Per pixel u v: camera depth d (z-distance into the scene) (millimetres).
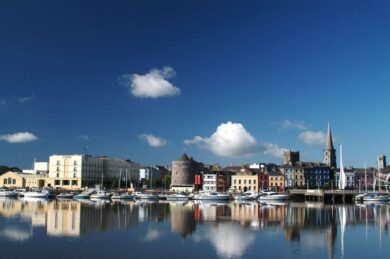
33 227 79062
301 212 121125
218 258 53844
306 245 62719
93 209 127000
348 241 66500
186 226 83000
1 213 107938
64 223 85938
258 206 152625
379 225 87250
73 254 55562
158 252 57031
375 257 55406
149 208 134750
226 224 86812
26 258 53312
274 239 67500
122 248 59406
